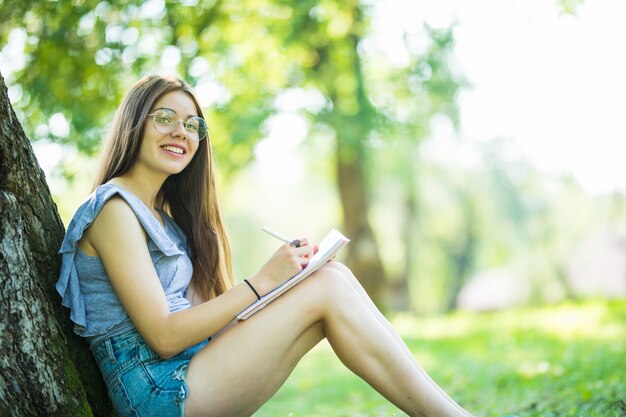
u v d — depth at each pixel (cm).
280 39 1108
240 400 273
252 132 1181
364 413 484
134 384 272
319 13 1120
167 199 341
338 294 278
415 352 833
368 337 274
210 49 1012
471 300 2592
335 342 278
